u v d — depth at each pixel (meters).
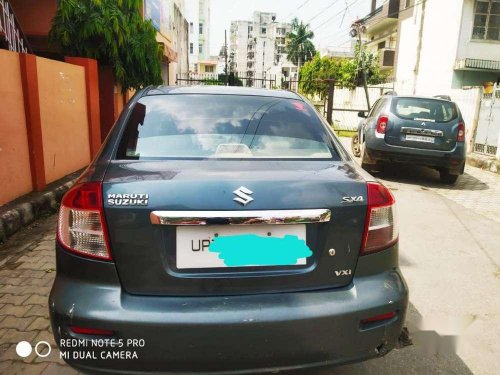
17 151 4.58
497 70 15.71
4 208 4.21
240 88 2.66
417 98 7.07
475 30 15.80
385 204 1.80
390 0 23.19
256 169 1.81
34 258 3.55
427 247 4.09
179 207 1.56
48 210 4.80
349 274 1.72
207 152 2.02
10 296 2.88
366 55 26.33
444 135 6.76
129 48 7.49
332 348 1.64
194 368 1.56
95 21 6.78
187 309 1.55
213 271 1.60
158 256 1.57
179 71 23.33
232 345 1.55
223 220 1.57
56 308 1.57
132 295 1.58
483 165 9.14
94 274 1.58
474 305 2.93
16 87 4.55
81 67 6.58
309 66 31.50
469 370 2.22
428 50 18.23
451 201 6.07
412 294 3.08
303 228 1.66
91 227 1.59
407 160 6.96
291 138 2.20
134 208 1.56
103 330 1.52
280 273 1.64
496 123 9.51
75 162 6.36
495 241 4.32
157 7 15.07
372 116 7.67
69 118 6.09
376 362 2.27
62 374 2.10
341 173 1.87
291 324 1.58
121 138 2.07
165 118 2.22
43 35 9.34
